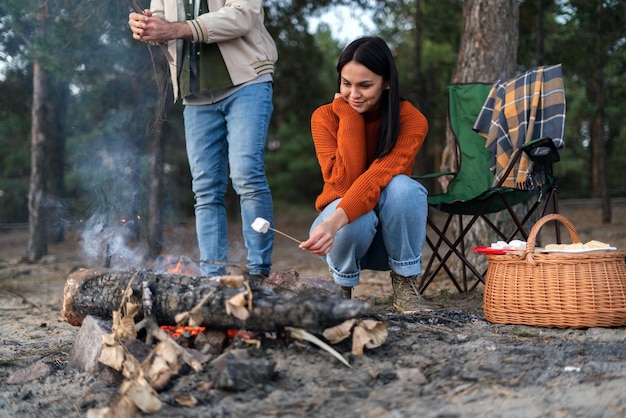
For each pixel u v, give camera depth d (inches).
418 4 385.1
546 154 126.6
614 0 327.3
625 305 100.4
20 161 523.8
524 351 87.6
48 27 232.7
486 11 188.2
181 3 117.3
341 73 101.6
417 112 106.9
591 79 418.9
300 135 740.7
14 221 530.0
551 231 374.0
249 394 74.9
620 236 339.0
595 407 67.1
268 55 119.8
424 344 90.4
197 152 120.3
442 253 288.7
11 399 83.1
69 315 97.5
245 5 113.1
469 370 80.4
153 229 266.7
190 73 117.6
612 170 668.1
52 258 309.4
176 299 85.7
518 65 363.3
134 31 110.5
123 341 84.0
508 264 105.8
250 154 115.4
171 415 71.3
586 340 94.0
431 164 661.9
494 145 145.5
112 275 93.1
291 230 511.5
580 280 100.3
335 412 69.6
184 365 81.8
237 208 549.0
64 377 89.3
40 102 314.7
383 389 75.4
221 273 119.1
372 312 104.8
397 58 486.6
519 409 67.8
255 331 84.2
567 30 362.0
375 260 113.4
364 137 104.9
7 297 195.6
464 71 191.5
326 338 84.4
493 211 140.7
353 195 96.6
